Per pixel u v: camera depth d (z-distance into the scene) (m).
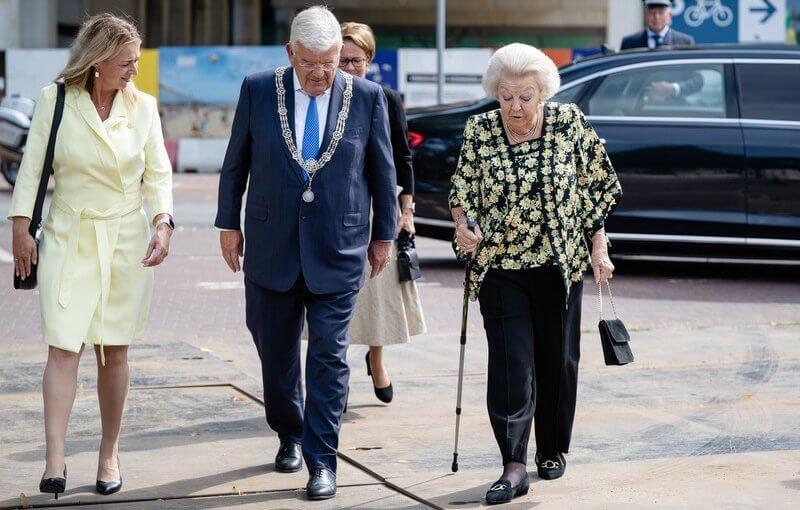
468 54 30.75
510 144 4.87
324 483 4.95
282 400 5.33
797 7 34.81
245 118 5.14
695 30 28.69
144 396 6.85
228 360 7.91
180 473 5.33
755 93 11.54
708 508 4.73
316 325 5.09
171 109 31.86
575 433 6.01
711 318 9.53
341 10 53.97
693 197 11.42
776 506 4.75
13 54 32.38
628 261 13.12
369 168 5.22
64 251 4.89
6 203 20.12
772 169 11.36
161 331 9.09
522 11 53.66
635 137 11.43
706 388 7.02
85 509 4.80
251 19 53.16
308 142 5.07
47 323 4.82
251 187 5.15
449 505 4.81
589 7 53.47
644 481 5.14
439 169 11.82
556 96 11.62
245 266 5.21
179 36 49.97
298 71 5.01
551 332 4.96
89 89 4.95
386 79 31.19
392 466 5.43
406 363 7.80
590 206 4.93
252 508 4.82
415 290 6.60
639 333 8.81
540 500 4.87
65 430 4.87
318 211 5.05
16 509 4.79
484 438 5.95
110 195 4.94
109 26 4.86
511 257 4.88
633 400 6.73
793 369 7.55
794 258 11.55
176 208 19.95
